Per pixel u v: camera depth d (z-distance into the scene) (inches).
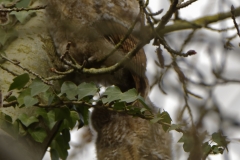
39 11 368.5
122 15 369.7
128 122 369.4
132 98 305.4
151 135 362.9
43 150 329.7
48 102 311.6
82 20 363.6
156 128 364.2
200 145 272.5
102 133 375.6
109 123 374.9
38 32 360.5
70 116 330.0
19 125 314.3
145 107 306.3
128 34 312.3
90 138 383.9
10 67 335.3
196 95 272.1
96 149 376.5
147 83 374.3
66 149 356.5
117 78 378.3
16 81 303.1
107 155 368.5
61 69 354.3
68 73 313.0
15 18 359.3
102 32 364.5
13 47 348.5
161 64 298.0
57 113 320.8
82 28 363.9
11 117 309.6
